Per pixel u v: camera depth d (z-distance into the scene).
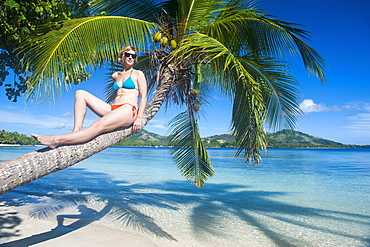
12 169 2.17
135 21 5.36
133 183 12.47
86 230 5.29
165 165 22.28
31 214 6.47
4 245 4.20
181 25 6.26
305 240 5.11
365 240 5.13
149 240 4.87
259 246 4.77
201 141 7.59
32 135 2.41
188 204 8.20
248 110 5.15
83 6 5.16
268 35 6.21
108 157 34.38
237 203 8.44
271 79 5.98
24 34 4.13
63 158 2.50
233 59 4.62
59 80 3.87
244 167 21.16
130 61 3.58
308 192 10.49
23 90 5.16
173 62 5.61
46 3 4.09
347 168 20.69
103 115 3.23
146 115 4.38
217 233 5.43
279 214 7.09
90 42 4.49
